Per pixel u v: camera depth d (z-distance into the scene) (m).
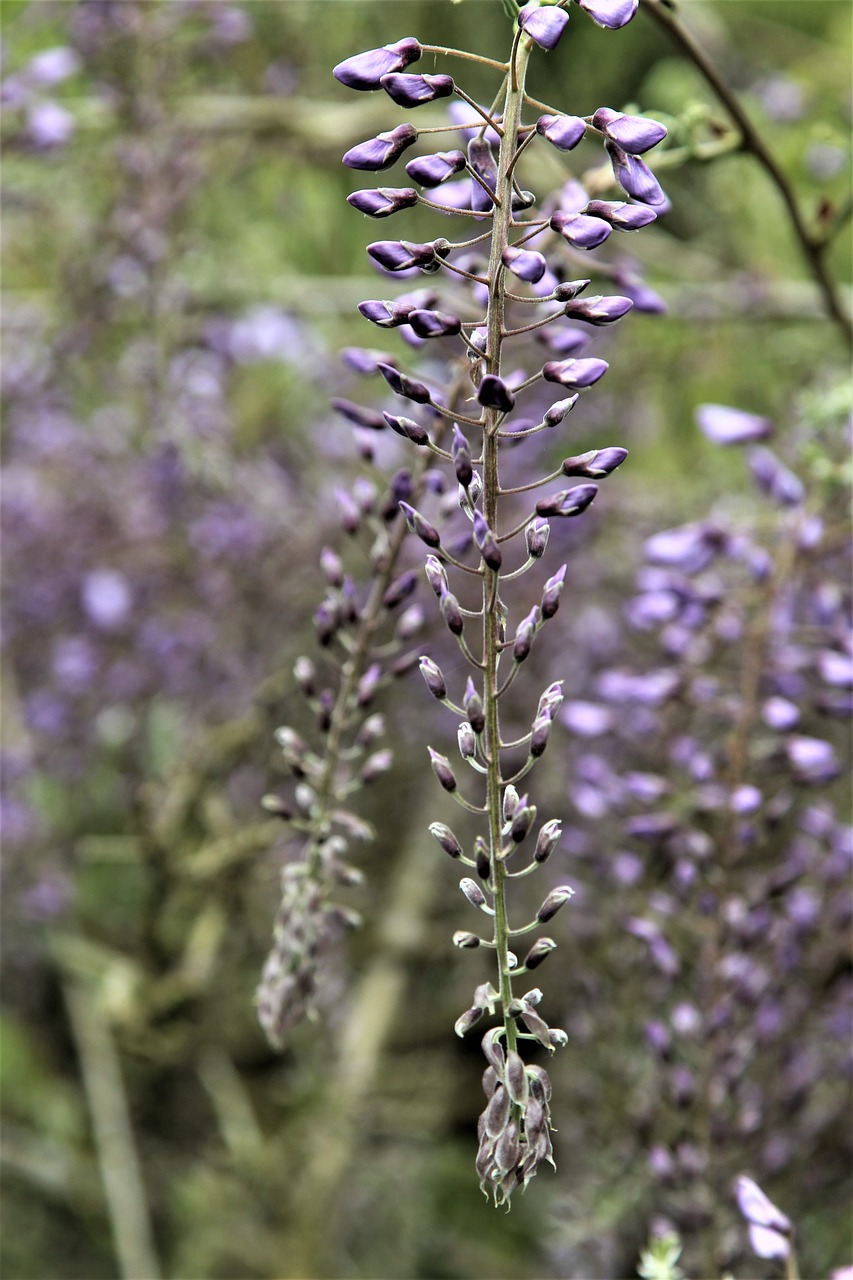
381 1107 1.41
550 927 1.30
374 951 1.51
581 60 1.74
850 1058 0.96
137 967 1.43
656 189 0.68
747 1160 0.90
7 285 1.67
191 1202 1.47
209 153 1.48
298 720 1.33
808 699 0.99
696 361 1.54
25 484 1.46
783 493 0.95
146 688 1.41
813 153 1.52
